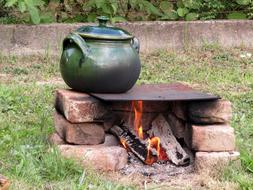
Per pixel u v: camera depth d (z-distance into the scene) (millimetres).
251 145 3143
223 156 2771
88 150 2746
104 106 2785
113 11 5449
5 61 4973
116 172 2762
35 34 5148
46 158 2713
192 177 2744
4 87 4109
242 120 3604
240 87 4465
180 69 4914
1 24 5191
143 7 5512
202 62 5113
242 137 3307
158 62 5070
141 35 5340
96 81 2748
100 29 2783
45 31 5164
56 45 5176
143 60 5117
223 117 2814
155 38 5367
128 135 2957
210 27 5449
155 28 5367
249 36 5500
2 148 2955
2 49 5113
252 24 5504
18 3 5043
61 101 2863
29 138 3105
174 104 2988
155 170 2832
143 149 2910
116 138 2980
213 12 5770
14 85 4273
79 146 2791
